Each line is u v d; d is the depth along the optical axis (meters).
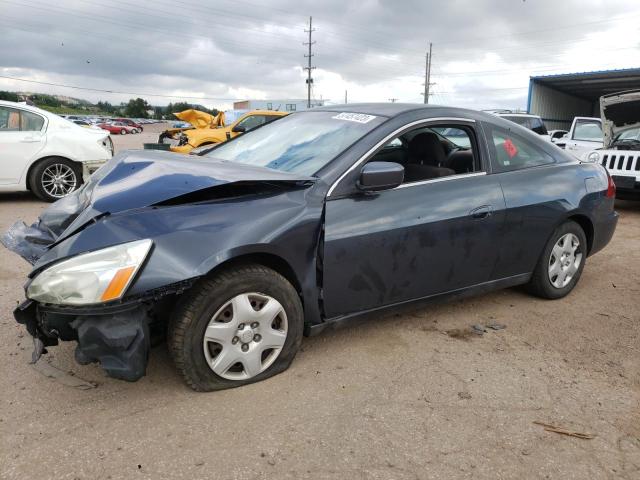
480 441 2.54
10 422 2.55
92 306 2.41
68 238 2.59
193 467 2.29
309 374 3.08
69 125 8.59
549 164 4.19
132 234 2.53
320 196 3.01
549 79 27.06
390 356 3.35
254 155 3.71
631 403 2.92
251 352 2.88
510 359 3.38
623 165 8.26
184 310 2.67
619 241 6.66
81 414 2.63
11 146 8.07
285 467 2.31
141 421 2.58
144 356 2.52
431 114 3.58
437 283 3.53
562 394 2.98
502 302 4.35
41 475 2.21
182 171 2.96
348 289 3.12
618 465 2.41
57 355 3.19
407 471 2.31
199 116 15.62
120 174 3.12
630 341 3.70
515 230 3.83
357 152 3.19
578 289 4.75
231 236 2.67
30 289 2.49
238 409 2.71
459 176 3.62
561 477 2.32
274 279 2.85
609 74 25.17
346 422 2.64
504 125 4.00
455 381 3.07
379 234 3.13
